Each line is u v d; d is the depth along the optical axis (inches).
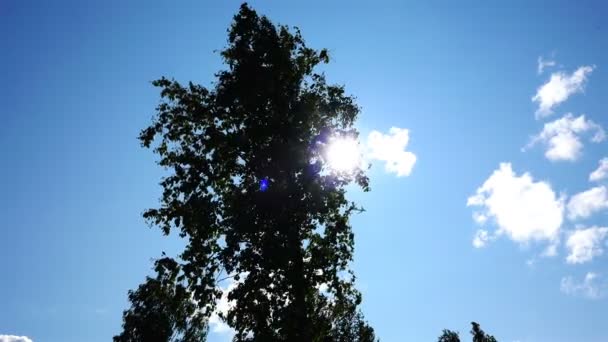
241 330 716.7
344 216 845.8
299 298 680.4
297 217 736.3
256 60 844.6
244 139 788.0
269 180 777.6
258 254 722.2
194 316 808.9
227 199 822.5
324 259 764.6
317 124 871.1
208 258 781.3
